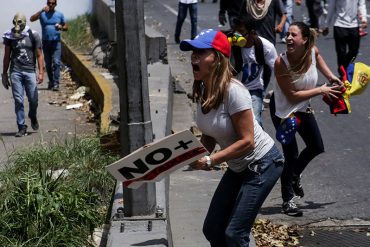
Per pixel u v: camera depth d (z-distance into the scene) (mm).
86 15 23734
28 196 7047
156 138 7738
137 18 6004
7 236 6891
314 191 8758
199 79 5285
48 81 18484
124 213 6070
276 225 7703
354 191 8734
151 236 5613
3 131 13469
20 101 12891
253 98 8320
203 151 5086
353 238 7410
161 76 11898
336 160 9891
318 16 20484
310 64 7668
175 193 8234
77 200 7242
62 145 9289
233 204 5629
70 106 15094
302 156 7938
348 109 8016
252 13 9938
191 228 7199
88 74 16234
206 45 5188
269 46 8297
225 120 5297
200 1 33812
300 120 7789
